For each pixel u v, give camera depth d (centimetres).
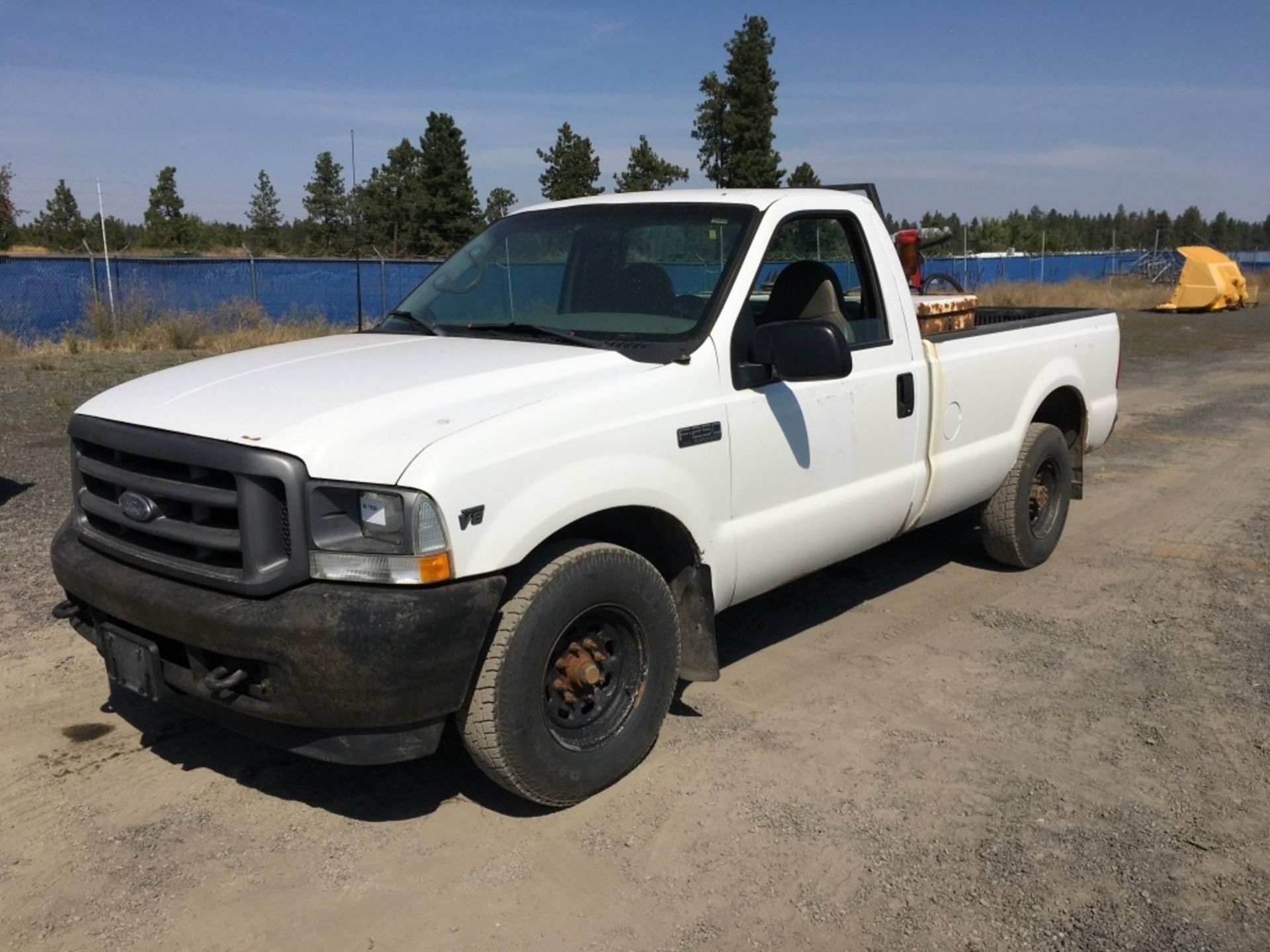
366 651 300
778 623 552
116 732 417
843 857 341
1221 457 979
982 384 551
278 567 310
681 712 444
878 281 490
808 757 406
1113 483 877
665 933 305
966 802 375
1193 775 394
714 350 399
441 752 407
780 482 427
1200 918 312
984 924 309
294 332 2070
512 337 425
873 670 491
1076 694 466
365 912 312
